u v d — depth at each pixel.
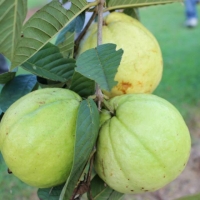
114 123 0.26
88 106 0.24
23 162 0.24
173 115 0.26
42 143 0.24
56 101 0.25
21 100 0.26
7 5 0.24
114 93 0.31
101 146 0.26
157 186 0.26
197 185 1.01
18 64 0.26
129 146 0.25
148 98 0.27
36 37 0.26
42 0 3.22
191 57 1.65
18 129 0.24
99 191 0.31
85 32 0.33
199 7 2.82
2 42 0.26
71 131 0.25
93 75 0.24
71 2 0.27
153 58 0.32
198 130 1.18
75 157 0.23
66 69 0.30
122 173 0.25
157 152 0.25
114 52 0.24
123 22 0.32
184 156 0.26
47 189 0.29
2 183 0.90
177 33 2.07
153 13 2.57
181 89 1.37
